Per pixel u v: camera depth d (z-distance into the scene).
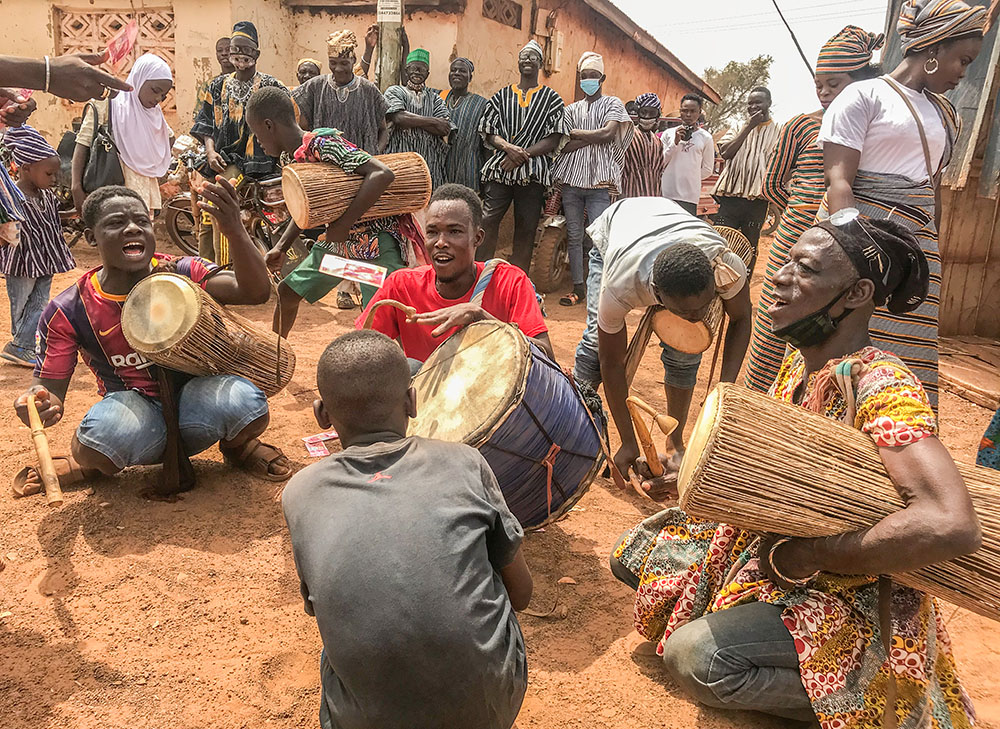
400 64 8.45
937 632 2.26
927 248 3.71
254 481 3.96
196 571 3.20
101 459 3.59
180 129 10.48
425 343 3.59
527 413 2.89
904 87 3.61
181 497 3.75
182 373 3.84
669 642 2.46
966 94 6.05
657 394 5.57
